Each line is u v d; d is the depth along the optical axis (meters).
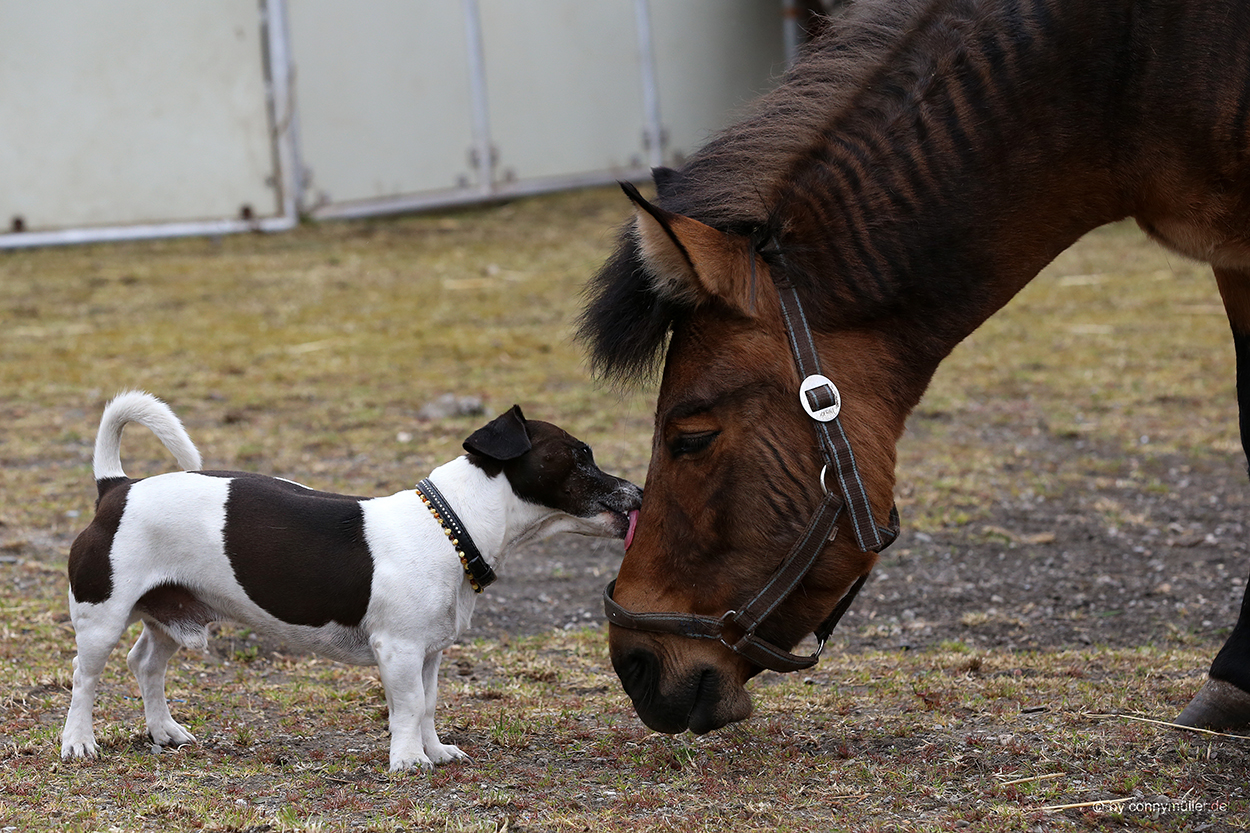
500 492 4.75
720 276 3.93
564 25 22.81
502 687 5.91
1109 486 9.62
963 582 7.82
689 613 4.31
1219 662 5.10
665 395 4.20
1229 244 4.57
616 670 4.48
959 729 5.16
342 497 4.86
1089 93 4.39
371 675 6.12
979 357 13.87
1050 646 6.74
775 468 4.15
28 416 11.29
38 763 4.71
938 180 4.29
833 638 6.94
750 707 4.45
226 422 11.17
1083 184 4.53
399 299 16.55
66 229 19.55
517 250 19.55
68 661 5.96
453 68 22.06
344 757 4.88
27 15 18.81
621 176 23.72
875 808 4.36
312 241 20.02
